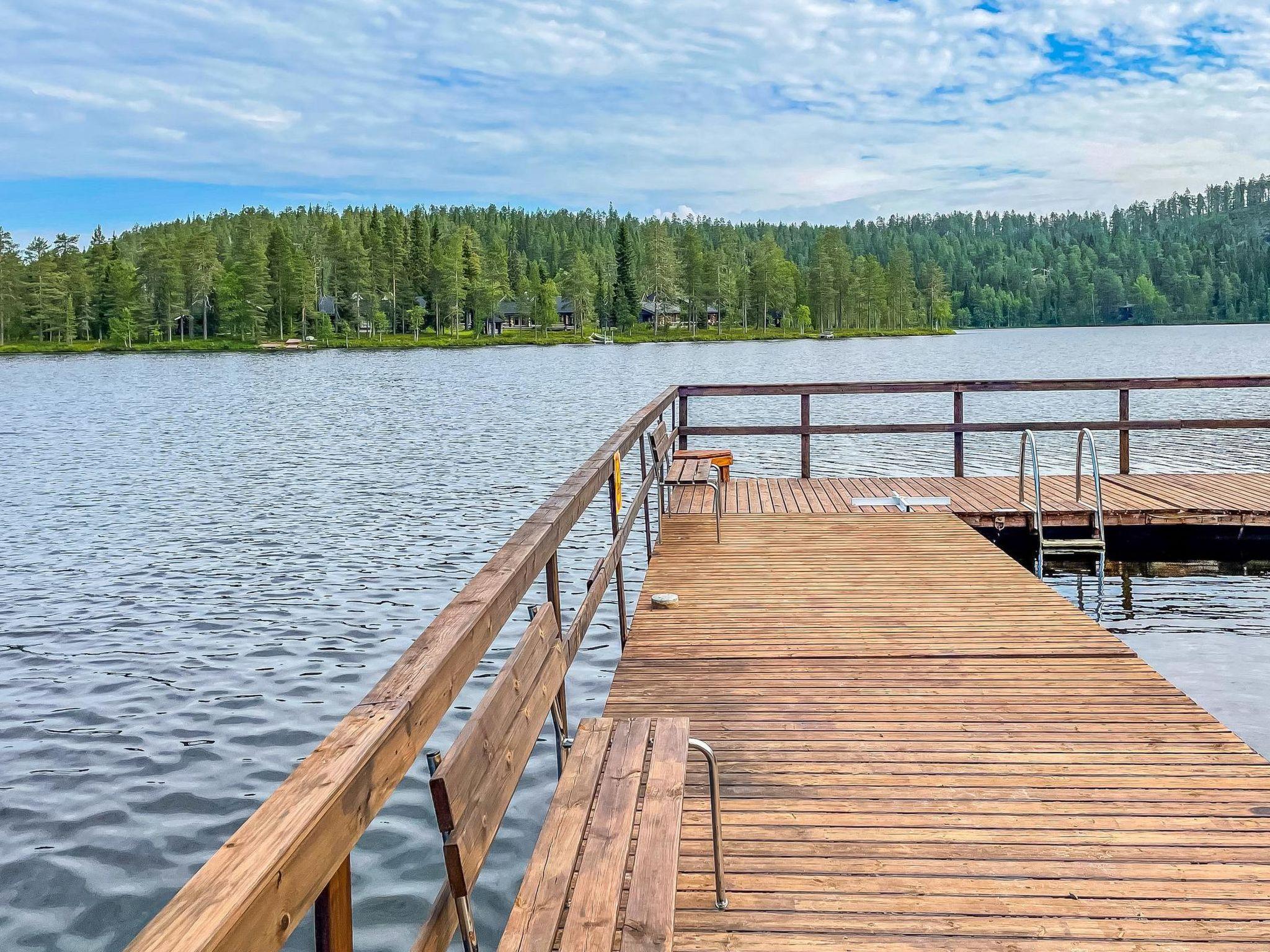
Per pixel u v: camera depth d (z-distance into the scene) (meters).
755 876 3.16
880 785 3.82
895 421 32.84
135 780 6.02
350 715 1.77
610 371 69.50
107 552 13.02
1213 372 50.50
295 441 27.72
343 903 1.53
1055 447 22.12
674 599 6.54
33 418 38.06
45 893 4.77
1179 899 2.97
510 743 2.47
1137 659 5.29
